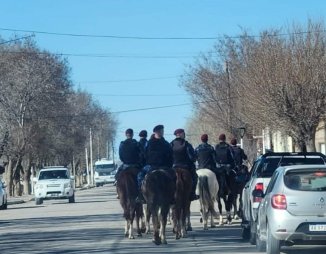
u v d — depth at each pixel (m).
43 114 63.25
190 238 20.97
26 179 73.31
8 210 41.53
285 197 15.38
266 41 37.00
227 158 25.11
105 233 23.23
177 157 21.73
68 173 47.72
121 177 21.02
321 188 15.40
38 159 72.44
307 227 15.22
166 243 19.53
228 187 24.92
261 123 36.09
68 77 66.56
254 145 48.88
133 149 21.08
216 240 20.38
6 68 61.41
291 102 33.69
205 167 23.97
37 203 47.19
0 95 60.66
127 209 21.05
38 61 62.75
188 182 21.00
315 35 35.31
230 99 47.78
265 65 34.62
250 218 19.23
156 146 20.41
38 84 61.78
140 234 21.77
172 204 20.20
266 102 34.19
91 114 90.56
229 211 25.48
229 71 50.97
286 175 15.66
